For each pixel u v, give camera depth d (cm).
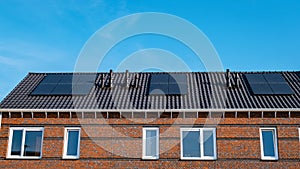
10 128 1716
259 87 1859
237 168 1627
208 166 1636
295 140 1644
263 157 1642
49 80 2008
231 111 1672
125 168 1650
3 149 1689
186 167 1641
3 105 1747
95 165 1659
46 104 1759
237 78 1914
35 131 1720
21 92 1891
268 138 1673
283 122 1662
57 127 1705
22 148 1698
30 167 1672
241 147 1650
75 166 1662
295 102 1709
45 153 1678
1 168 1675
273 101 1731
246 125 1670
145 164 1652
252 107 1678
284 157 1627
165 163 1648
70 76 2066
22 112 1716
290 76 2025
